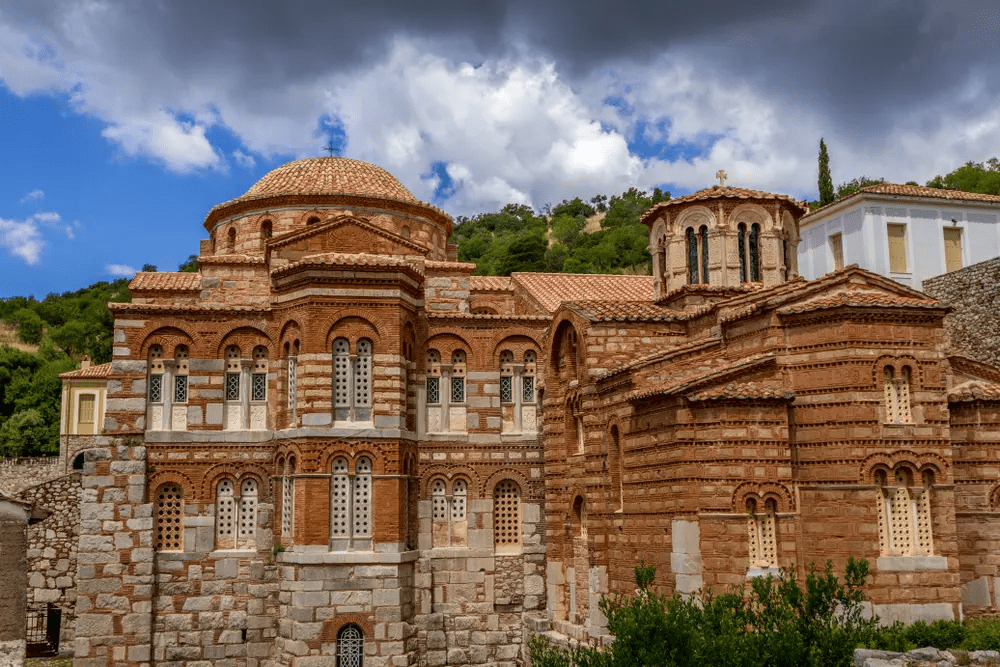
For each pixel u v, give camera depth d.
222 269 43.06
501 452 41.94
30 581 44.56
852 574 25.23
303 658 36.16
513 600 41.03
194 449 39.88
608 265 130.38
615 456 34.16
